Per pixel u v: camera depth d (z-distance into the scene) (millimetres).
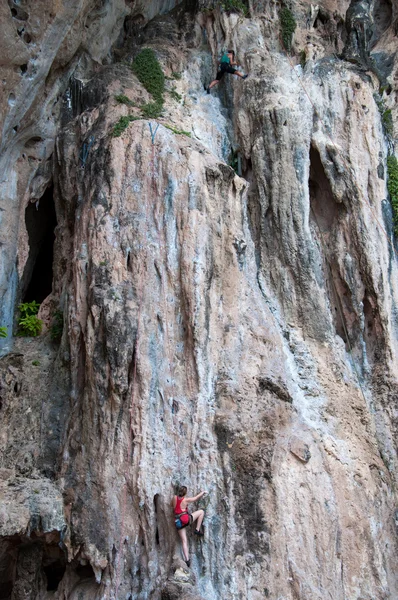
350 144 12406
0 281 11672
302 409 10461
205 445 9383
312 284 11547
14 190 12164
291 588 8750
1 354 11125
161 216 10500
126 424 9398
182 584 8484
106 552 8938
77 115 12711
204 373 9852
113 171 10789
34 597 9320
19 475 9695
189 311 10016
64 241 11984
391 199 12719
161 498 9117
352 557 9281
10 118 11547
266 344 10641
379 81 13852
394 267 12336
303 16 13898
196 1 14281
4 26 10570
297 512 9172
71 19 11594
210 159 11195
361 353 11719
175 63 13242
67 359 10344
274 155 12031
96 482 9242
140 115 11828
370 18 14102
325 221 12430
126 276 10086
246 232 11664
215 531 8953
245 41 13266
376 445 10711
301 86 12703
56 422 10148
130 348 9586
